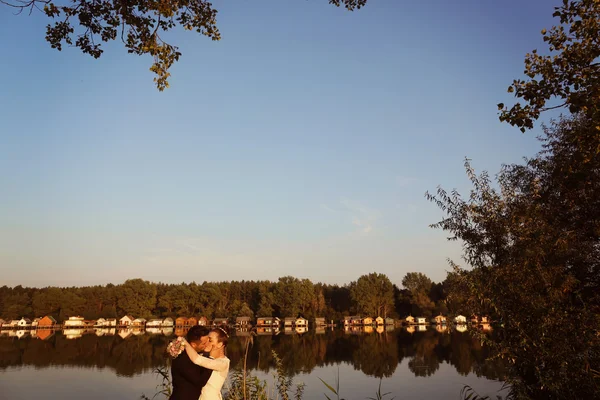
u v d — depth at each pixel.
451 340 47.56
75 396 20.67
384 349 39.78
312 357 33.94
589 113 6.73
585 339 6.45
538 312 6.63
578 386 6.38
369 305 95.38
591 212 8.60
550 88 7.36
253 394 7.28
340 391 20.05
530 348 6.70
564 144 9.46
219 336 4.54
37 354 38.22
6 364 31.56
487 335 7.38
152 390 21.95
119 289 101.69
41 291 103.19
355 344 46.16
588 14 7.14
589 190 8.37
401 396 18.86
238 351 37.03
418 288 102.38
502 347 6.97
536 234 7.46
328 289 115.25
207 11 7.97
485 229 8.32
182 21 7.99
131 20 7.43
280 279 102.69
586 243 8.75
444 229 8.81
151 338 59.62
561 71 7.45
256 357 31.92
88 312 98.25
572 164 7.71
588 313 6.69
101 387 22.77
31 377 25.84
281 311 100.50
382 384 21.83
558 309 6.79
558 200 8.99
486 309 7.68
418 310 99.50
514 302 7.03
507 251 7.83
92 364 31.33
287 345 45.38
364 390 20.39
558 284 7.04
